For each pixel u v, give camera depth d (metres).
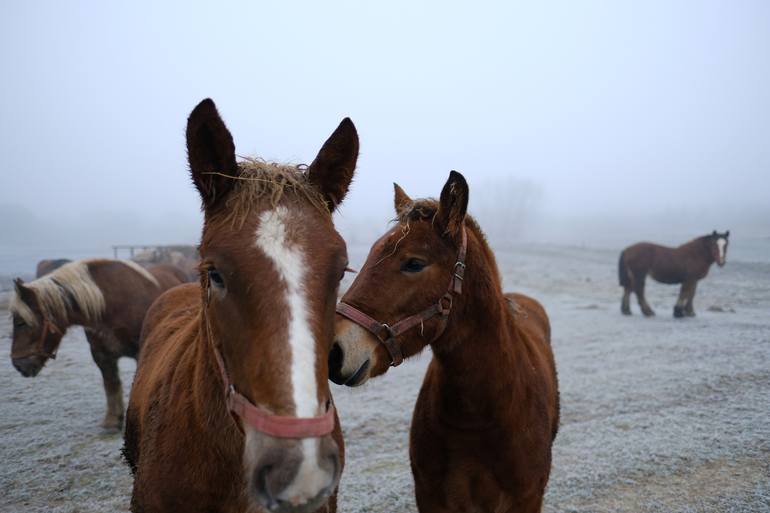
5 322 11.49
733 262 22.11
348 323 2.48
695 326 11.16
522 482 2.78
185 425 1.99
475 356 2.67
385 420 5.93
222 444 1.87
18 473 4.56
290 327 1.45
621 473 4.47
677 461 4.67
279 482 1.35
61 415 6.06
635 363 8.20
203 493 1.93
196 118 1.65
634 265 12.93
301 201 1.72
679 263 12.42
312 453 1.37
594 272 24.23
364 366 2.47
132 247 18.39
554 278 21.97
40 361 5.62
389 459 4.89
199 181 1.72
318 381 1.44
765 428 5.40
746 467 4.55
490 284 2.73
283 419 1.38
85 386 7.24
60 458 4.88
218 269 1.57
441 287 2.61
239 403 1.56
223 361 1.72
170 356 2.43
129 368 8.34
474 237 2.92
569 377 7.52
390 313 2.54
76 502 4.09
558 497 4.10
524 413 2.81
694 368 7.75
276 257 1.52
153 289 6.23
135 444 2.67
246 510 1.94
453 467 2.82
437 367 2.89
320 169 1.91
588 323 11.94
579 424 5.66
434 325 2.62
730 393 6.61
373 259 2.65
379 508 4.02
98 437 5.40
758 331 10.29
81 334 11.14
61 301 5.45
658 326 11.37
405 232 2.63
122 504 4.06
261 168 1.80
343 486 4.36
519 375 2.83
